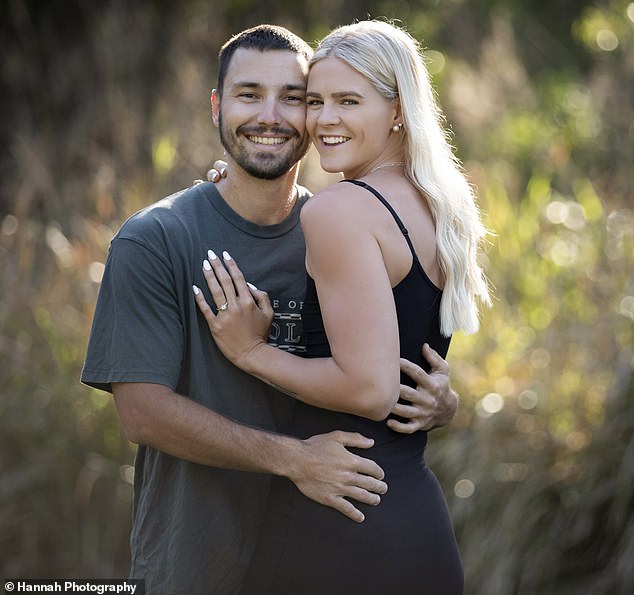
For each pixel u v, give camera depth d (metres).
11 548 8.51
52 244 9.63
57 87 14.32
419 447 4.82
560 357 8.42
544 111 13.84
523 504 7.94
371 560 4.50
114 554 8.47
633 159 11.75
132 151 11.42
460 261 4.70
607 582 7.84
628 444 8.00
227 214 4.89
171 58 14.04
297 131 4.85
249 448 4.54
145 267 4.60
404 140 4.75
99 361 4.66
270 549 4.71
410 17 15.94
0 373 8.75
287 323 4.92
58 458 8.53
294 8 15.73
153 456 4.94
